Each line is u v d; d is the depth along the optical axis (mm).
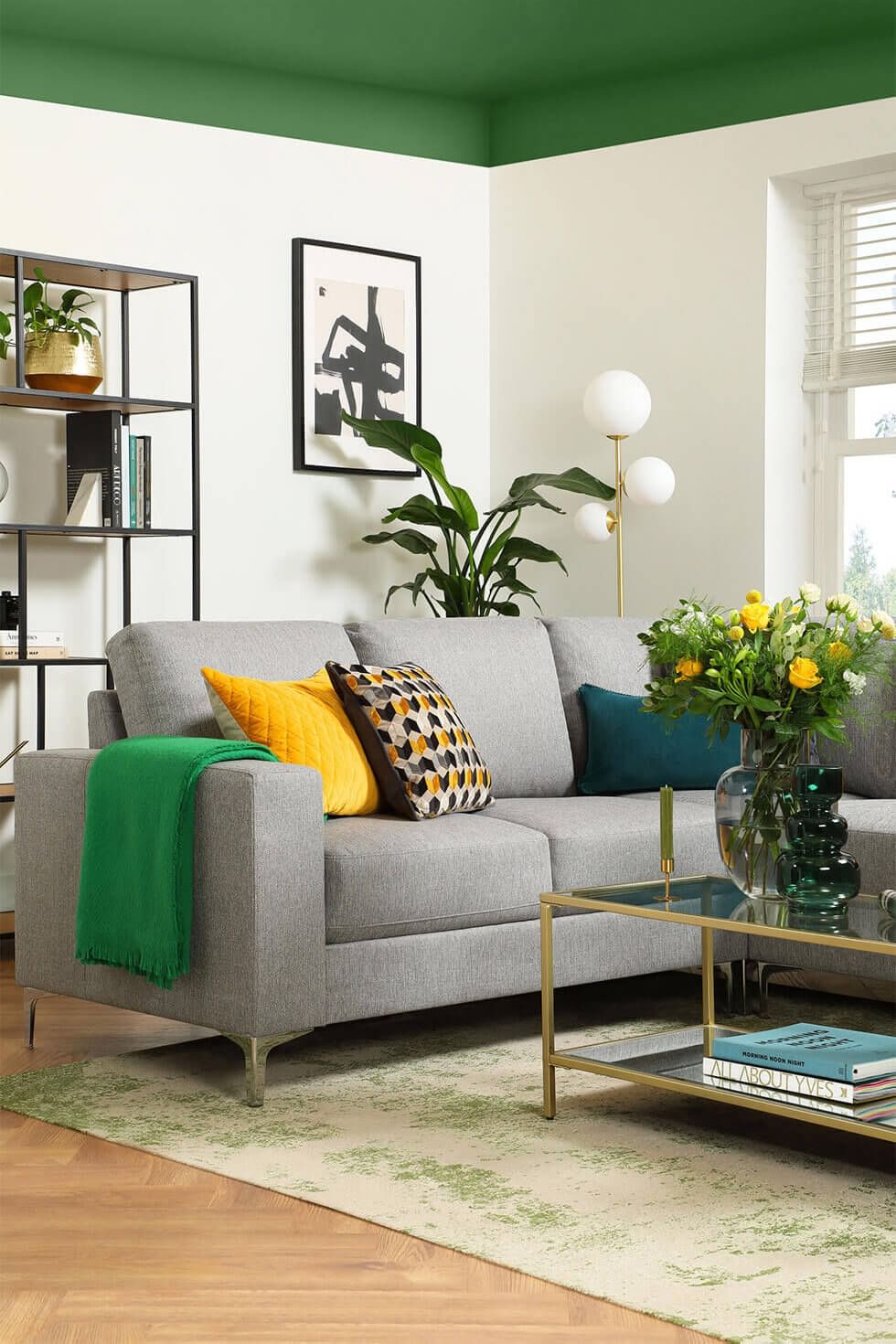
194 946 3262
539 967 3674
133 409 5223
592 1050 3094
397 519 5863
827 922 2742
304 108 6023
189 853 3225
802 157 5559
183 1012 3309
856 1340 2057
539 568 6293
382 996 3389
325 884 3311
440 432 6281
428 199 6219
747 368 5703
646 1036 3188
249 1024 3160
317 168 5918
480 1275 2309
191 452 5547
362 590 6086
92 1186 2703
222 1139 2949
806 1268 2312
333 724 3695
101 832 3398
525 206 6270
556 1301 2215
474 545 5770
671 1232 2461
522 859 3627
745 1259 2352
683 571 5887
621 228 6020
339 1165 2795
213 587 5680
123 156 5430
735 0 5328
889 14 5414
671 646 2973
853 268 5719
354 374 6008
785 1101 2701
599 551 6125
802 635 2914
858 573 5773
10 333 5000
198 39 5594
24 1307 2209
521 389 6309
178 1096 3238
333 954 3316
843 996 4109
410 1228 2488
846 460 5793
